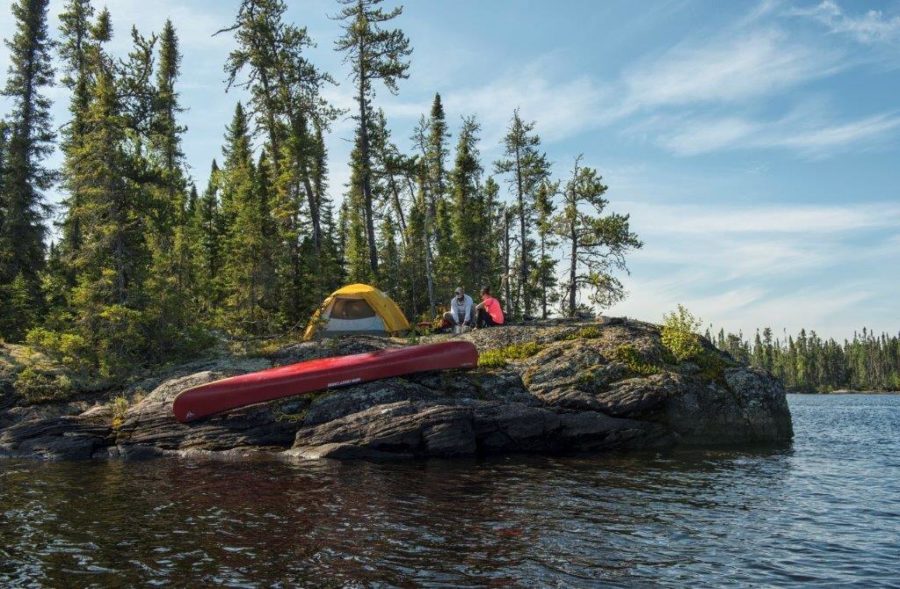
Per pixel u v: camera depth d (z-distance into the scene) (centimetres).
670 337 1920
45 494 1027
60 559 689
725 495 1045
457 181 4569
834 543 775
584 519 870
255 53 3027
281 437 1513
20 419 1630
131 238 2131
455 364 1656
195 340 2012
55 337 1869
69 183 2247
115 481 1142
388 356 1619
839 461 1444
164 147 3531
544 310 4606
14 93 3216
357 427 1448
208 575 640
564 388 1644
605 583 626
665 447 1625
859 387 12381
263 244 2494
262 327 2406
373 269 3155
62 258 2141
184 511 905
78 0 3378
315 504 952
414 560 688
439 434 1419
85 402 1717
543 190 4422
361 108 3200
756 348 13225
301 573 646
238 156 4084
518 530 810
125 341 1892
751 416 1795
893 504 990
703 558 708
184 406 1527
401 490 1060
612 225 3612
